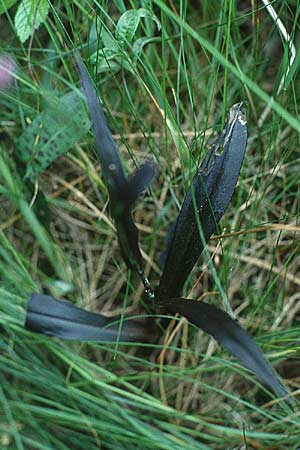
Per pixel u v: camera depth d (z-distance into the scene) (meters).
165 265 0.39
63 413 0.35
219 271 0.44
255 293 0.44
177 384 0.41
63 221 0.46
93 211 0.46
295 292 0.45
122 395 0.40
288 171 0.48
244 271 0.45
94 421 0.35
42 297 0.36
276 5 0.51
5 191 0.40
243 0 0.53
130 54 0.46
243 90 0.44
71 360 0.38
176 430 0.38
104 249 0.45
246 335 0.34
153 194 0.46
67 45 0.46
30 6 0.41
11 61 0.43
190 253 0.38
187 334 0.43
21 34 0.41
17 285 0.39
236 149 0.37
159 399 0.41
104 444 0.36
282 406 0.38
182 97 0.50
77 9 0.49
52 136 0.40
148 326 0.40
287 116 0.34
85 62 0.43
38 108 0.42
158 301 0.39
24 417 0.36
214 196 0.37
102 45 0.43
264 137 0.48
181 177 0.46
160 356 0.39
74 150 0.46
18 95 0.43
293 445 0.37
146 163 0.37
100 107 0.37
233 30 0.50
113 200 0.37
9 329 0.38
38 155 0.41
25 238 0.44
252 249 0.45
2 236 0.40
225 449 0.38
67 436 0.36
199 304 0.36
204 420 0.39
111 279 0.44
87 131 0.41
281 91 0.46
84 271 0.44
